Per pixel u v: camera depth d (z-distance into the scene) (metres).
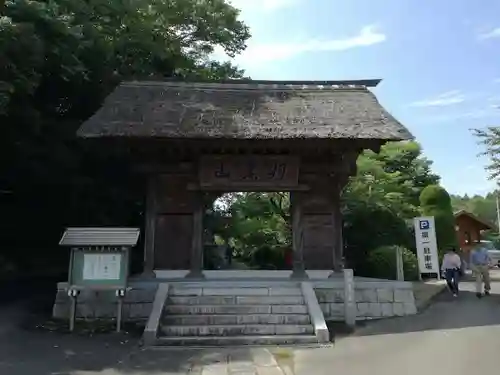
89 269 10.32
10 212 16.83
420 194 26.31
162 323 10.12
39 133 14.30
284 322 10.34
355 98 14.27
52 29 12.84
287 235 24.56
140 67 18.56
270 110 13.19
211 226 25.73
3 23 10.95
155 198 13.04
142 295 11.55
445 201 23.84
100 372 7.33
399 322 11.15
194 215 13.10
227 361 7.97
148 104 13.12
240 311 10.69
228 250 24.69
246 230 25.61
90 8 15.80
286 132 11.82
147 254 12.66
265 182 12.94
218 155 12.87
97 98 16.53
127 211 18.69
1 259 16.03
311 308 10.48
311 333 9.86
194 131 11.70
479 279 14.89
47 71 13.95
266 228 25.55
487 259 15.31
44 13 12.55
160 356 8.34
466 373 6.94
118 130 11.53
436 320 11.25
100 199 17.73
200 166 12.85
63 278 16.36
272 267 21.56
